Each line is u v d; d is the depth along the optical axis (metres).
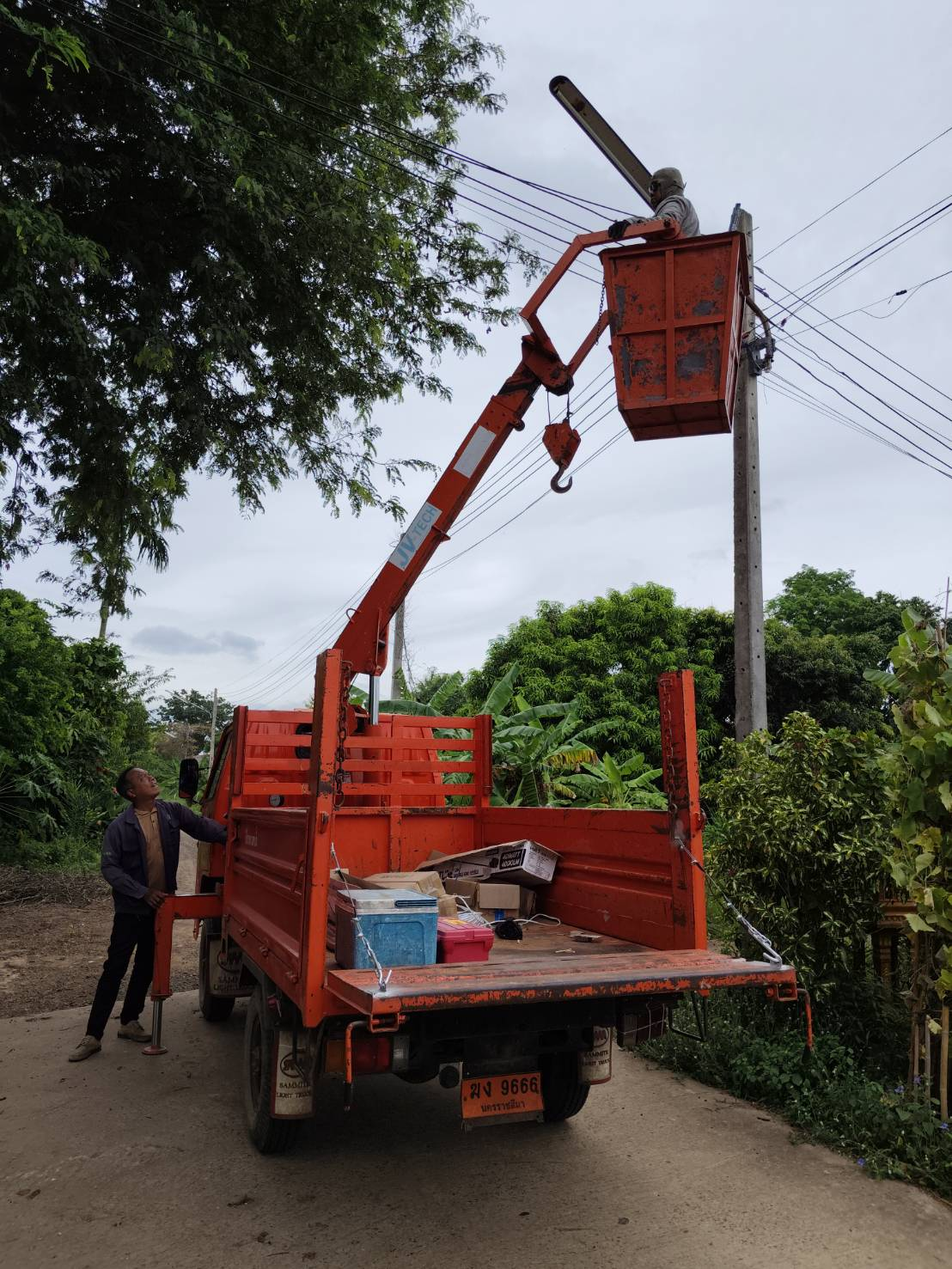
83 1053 5.55
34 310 7.16
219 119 7.65
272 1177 3.89
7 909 11.38
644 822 4.02
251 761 5.26
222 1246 3.31
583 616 17.39
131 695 26.62
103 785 18.38
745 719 8.88
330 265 9.00
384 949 3.32
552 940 4.23
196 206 8.37
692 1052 5.43
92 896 12.57
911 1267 3.23
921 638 4.80
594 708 15.88
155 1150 4.17
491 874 4.88
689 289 4.56
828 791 5.56
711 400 4.43
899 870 4.54
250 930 4.34
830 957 5.51
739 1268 3.20
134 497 9.46
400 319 10.59
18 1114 4.61
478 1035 3.28
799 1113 4.55
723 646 17.84
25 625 15.59
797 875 5.47
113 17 7.31
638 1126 4.56
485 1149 4.25
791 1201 3.73
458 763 5.64
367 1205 3.64
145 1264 3.18
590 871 4.50
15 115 7.48
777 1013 5.55
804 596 28.62
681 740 3.76
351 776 5.66
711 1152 4.23
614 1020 3.51
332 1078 5.30
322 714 3.33
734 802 6.00
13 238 6.52
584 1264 3.21
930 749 4.44
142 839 5.72
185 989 7.71
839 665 18.08
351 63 9.32
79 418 8.73
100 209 8.26
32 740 15.61
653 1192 3.80
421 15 9.86
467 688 17.94
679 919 3.72
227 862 5.34
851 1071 4.79
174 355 8.53
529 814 5.12
